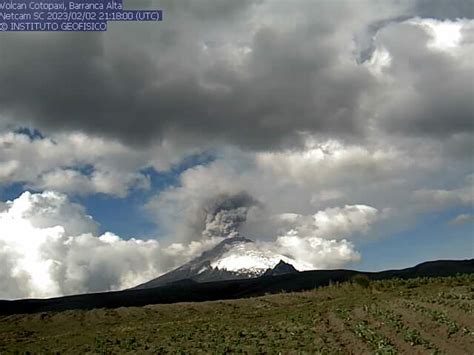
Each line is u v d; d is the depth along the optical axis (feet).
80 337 219.00
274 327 182.09
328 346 140.46
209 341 167.84
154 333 204.03
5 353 184.44
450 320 147.84
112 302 482.28
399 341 135.54
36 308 445.37
